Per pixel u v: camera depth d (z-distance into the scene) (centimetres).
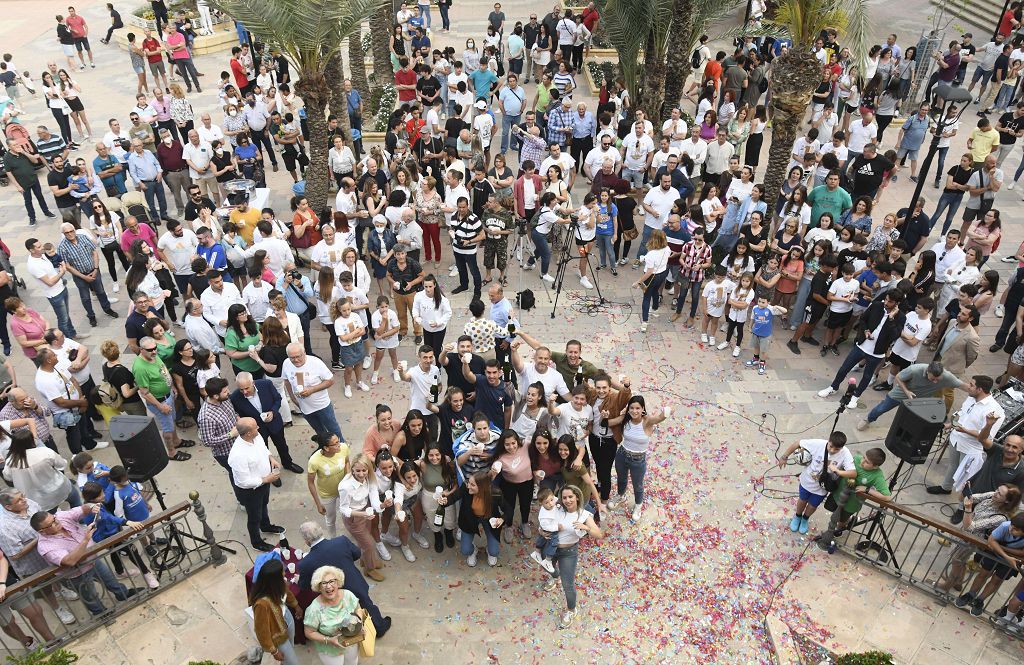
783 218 1334
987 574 751
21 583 692
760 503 927
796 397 1102
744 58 1945
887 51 1983
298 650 742
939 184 1681
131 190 1695
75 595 769
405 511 816
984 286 1094
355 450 1002
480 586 826
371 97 2078
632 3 1656
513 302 1316
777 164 1382
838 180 1288
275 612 643
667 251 1184
